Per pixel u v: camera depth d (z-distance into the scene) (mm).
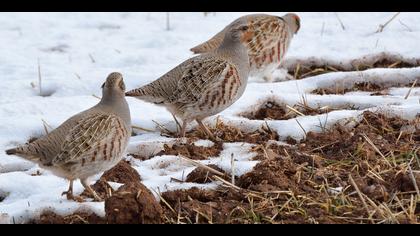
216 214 9820
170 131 13195
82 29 19297
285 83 14891
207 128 12836
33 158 10023
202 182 10844
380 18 18609
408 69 14688
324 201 10078
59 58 16969
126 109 10664
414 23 17828
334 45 16891
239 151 12047
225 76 12625
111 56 16969
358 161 11234
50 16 20391
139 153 12250
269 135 12664
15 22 19797
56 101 14031
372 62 15961
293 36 17766
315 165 11234
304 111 13648
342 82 14734
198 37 18125
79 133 10078
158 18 20031
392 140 12016
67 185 10914
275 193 10250
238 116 13500
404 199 10047
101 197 10484
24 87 15102
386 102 13414
